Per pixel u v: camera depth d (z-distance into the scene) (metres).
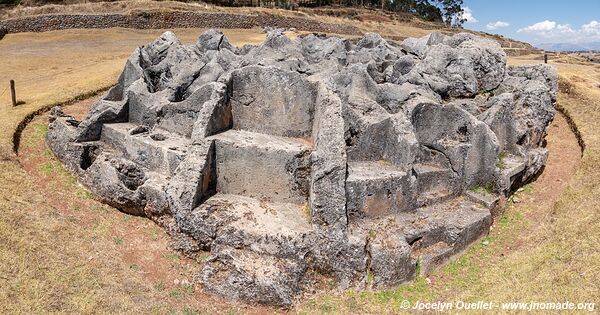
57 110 18.92
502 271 11.95
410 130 13.80
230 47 24.75
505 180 14.84
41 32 41.62
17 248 11.31
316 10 74.88
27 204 13.49
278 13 58.28
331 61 19.56
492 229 14.39
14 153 16.66
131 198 13.72
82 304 10.02
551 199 16.06
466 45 20.00
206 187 13.12
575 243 12.12
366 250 11.61
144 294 10.97
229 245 11.55
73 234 12.69
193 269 11.93
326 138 12.24
